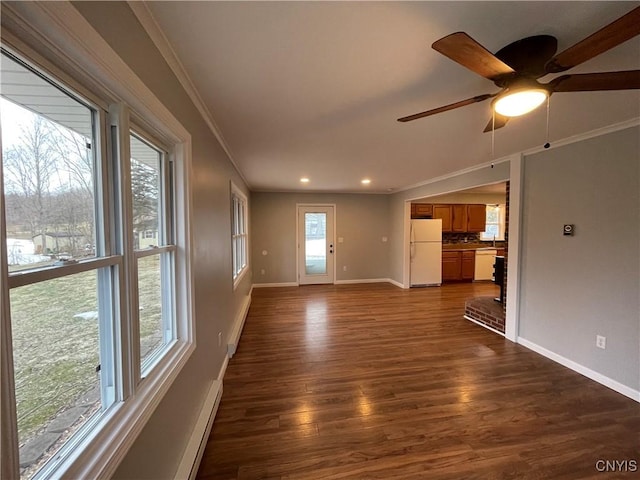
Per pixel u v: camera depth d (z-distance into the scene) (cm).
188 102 164
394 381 249
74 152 82
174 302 156
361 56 138
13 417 56
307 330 375
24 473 65
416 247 634
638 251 221
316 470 158
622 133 229
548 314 294
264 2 102
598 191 246
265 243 651
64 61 71
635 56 136
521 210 322
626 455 169
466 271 700
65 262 77
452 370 269
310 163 371
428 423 195
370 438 181
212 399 195
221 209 264
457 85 167
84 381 85
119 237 97
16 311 64
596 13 108
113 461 80
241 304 407
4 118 61
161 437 119
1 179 52
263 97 180
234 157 336
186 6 104
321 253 676
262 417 202
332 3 103
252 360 290
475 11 108
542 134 255
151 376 118
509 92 124
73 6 67
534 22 114
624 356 229
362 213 687
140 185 127
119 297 96
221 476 154
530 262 314
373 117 215
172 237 156
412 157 339
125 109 97
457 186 438
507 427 191
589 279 254
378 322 407
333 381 250
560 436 183
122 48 92
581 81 121
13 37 60
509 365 278
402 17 111
